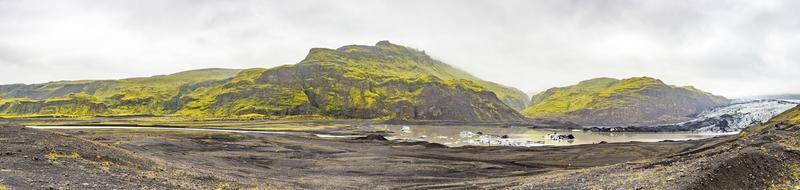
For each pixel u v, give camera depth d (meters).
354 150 70.06
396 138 114.81
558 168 47.41
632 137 124.69
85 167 25.17
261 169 44.59
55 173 22.34
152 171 28.67
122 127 120.62
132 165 29.12
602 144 78.38
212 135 83.56
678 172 24.28
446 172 44.28
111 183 22.56
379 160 54.81
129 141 58.25
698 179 21.08
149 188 23.25
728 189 20.97
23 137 29.59
